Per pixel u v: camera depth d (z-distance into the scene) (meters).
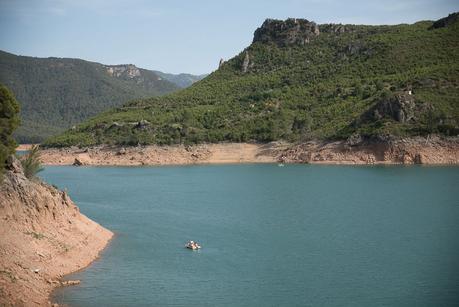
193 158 187.12
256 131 193.88
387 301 45.84
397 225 73.69
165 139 194.00
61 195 63.94
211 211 87.56
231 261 57.53
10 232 50.53
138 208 91.00
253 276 52.47
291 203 94.31
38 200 56.50
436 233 68.62
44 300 44.62
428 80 179.75
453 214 80.88
